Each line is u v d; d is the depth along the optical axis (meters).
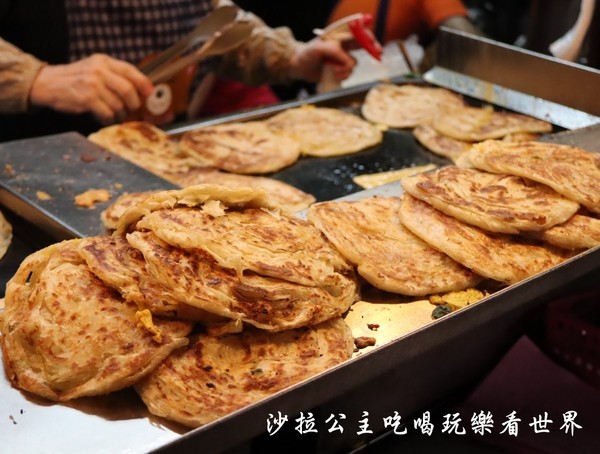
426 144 1.05
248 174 0.97
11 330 0.52
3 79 1.05
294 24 1.63
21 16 1.14
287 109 1.18
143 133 1.05
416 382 0.62
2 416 0.48
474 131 1.06
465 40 1.17
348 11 1.53
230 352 0.53
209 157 0.99
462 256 0.64
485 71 1.15
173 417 0.48
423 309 0.62
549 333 0.72
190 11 1.26
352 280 0.62
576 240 0.67
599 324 0.73
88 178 0.86
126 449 0.46
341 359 0.54
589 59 1.19
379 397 0.58
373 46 1.27
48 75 1.08
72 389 0.50
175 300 0.52
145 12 1.21
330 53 1.30
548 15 1.39
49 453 0.46
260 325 0.53
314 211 0.66
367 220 0.69
